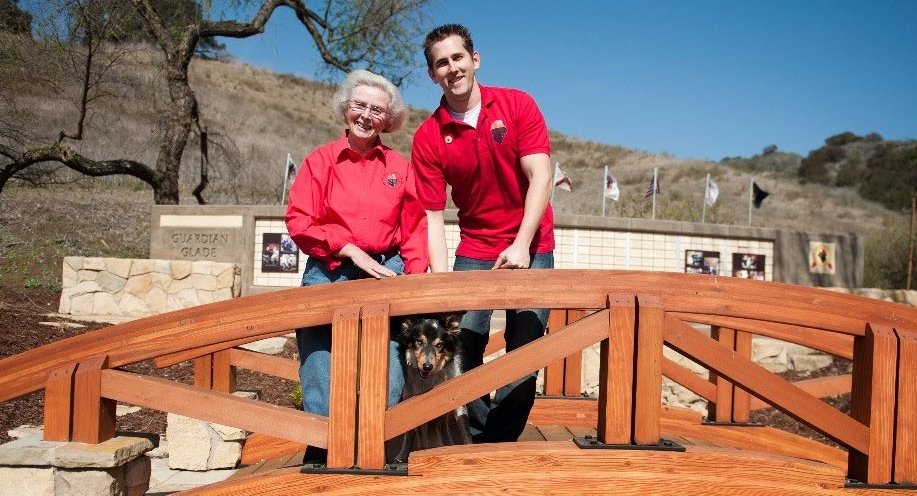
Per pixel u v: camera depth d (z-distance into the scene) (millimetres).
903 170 45844
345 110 3357
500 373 2988
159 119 15242
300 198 3328
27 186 16844
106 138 22547
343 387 2973
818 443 5363
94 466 3037
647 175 43438
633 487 2936
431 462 2934
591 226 11297
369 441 2957
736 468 2965
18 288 11469
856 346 3160
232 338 3168
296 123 41312
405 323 3734
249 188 22781
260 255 11539
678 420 5293
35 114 14531
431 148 3670
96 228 15586
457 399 2971
